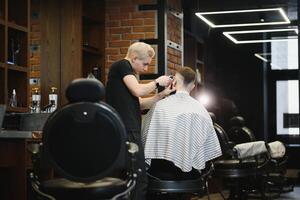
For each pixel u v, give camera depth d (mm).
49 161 3207
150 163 4395
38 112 5418
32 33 7125
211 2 8359
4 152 4027
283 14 8133
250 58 12172
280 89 13055
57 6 7086
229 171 6844
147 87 4320
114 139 3193
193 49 9648
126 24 7379
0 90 5141
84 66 7422
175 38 7691
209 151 4461
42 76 7078
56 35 7078
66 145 3188
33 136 4602
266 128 12688
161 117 4434
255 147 6801
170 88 4492
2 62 5148
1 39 5195
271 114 13055
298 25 8312
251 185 8180
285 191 9320
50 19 7098
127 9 7383
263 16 8352
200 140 4395
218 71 11578
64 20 7066
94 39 7438
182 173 4391
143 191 4195
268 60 12828
